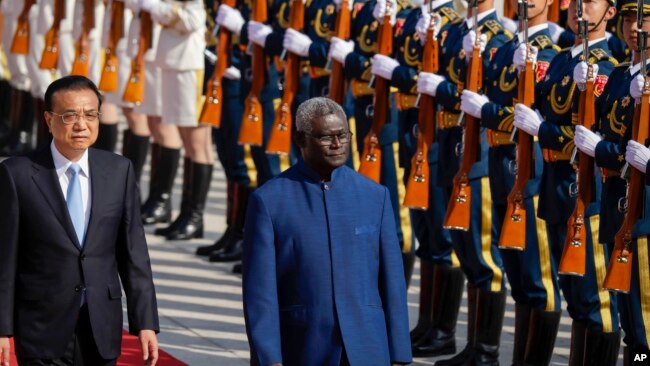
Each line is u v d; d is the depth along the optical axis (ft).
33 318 55.21
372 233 53.78
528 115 70.13
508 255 74.28
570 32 79.61
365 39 86.38
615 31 77.51
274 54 93.76
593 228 68.59
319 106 53.06
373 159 84.58
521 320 74.33
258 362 51.70
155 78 110.93
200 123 102.94
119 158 57.21
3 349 54.19
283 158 98.53
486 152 77.36
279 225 53.21
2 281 54.60
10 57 131.64
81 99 55.36
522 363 74.33
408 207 79.56
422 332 82.89
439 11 81.92
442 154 79.15
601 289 68.90
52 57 113.91
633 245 64.39
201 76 106.93
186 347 81.05
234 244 103.24
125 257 57.16
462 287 81.82
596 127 67.26
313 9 90.84
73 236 55.31
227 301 92.12
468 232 76.84
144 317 56.59
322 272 52.85
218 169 139.64
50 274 55.16
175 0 105.40
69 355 55.83
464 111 75.20
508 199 71.46
